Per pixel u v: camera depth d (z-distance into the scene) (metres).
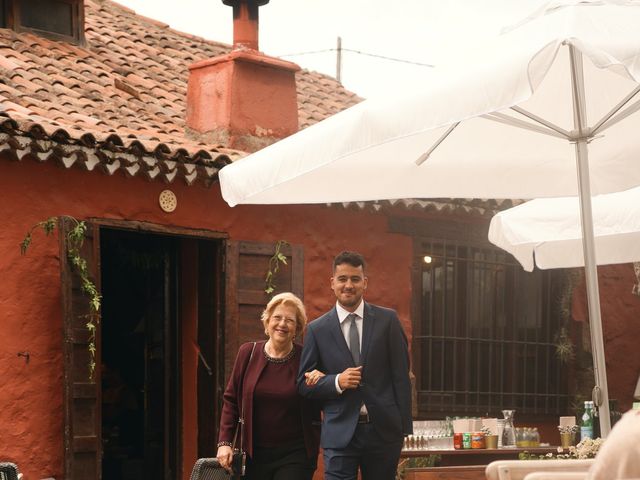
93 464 8.99
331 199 7.23
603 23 5.11
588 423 10.07
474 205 11.84
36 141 8.68
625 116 6.38
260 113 11.16
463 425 10.21
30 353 8.95
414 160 7.12
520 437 10.53
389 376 6.79
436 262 12.02
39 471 8.92
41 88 10.68
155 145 9.33
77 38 12.85
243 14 11.47
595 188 7.43
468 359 12.18
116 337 12.40
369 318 6.81
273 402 6.82
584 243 6.54
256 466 6.85
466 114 5.00
